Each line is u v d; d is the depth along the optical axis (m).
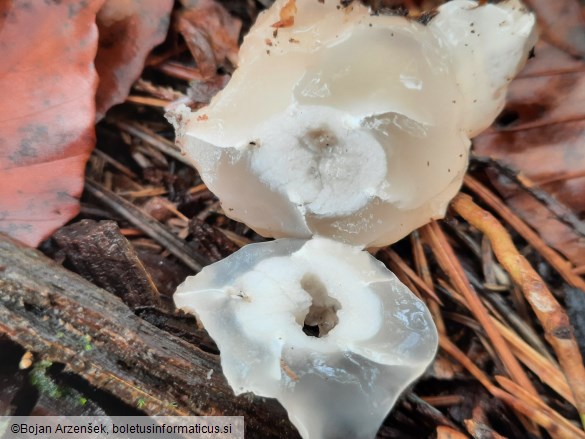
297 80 0.07
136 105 0.10
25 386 0.07
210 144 0.08
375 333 0.07
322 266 0.08
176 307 0.08
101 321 0.07
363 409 0.07
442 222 0.09
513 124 0.09
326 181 0.08
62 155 0.08
